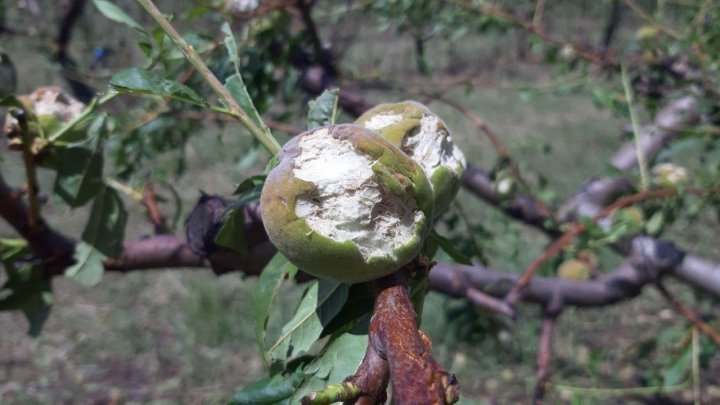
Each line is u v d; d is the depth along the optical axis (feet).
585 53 1.85
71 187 0.92
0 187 0.90
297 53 1.61
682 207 1.57
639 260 1.46
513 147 1.91
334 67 1.63
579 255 1.64
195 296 3.59
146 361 3.20
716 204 1.53
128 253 0.95
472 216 4.07
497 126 6.56
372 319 0.49
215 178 4.66
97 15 3.51
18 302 0.94
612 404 2.69
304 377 0.57
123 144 1.53
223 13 1.44
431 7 1.89
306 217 0.54
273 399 0.56
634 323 3.45
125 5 3.50
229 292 3.68
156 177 1.47
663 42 1.96
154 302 3.66
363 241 0.54
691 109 1.76
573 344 3.23
